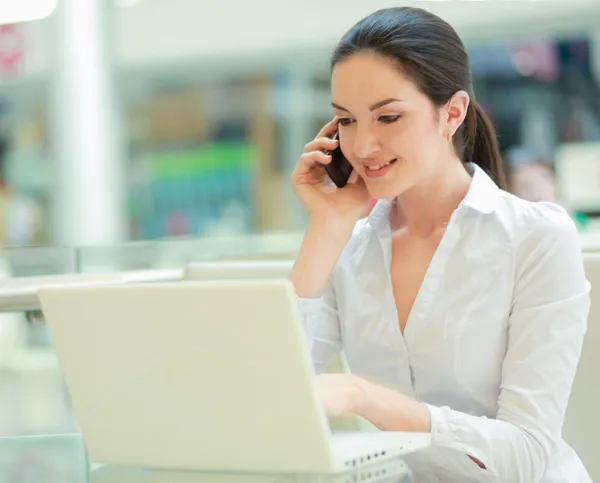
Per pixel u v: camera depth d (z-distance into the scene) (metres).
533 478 2.11
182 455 1.77
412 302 2.35
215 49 7.34
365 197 2.43
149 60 7.66
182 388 1.70
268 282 1.55
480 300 2.25
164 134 8.37
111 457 1.85
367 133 2.18
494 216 2.28
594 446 2.58
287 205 8.35
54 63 7.88
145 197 8.43
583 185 6.55
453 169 2.34
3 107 8.45
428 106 2.19
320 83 7.84
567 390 2.18
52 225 8.50
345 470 1.64
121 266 2.88
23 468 2.29
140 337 1.71
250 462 1.69
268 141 8.27
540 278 2.20
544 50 6.60
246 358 1.61
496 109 6.89
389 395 1.98
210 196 8.48
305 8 6.83
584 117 6.73
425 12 2.24
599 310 2.56
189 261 3.14
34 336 2.68
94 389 1.80
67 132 8.02
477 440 2.02
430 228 2.38
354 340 2.43
